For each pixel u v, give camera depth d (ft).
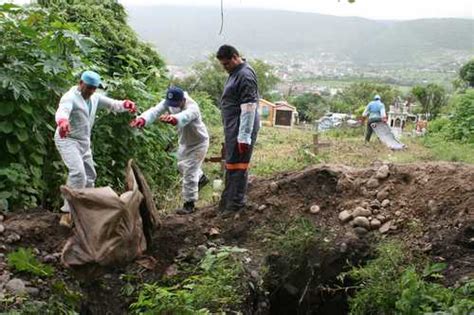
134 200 16.60
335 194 20.67
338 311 18.24
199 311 14.67
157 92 33.55
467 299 14.05
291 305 18.52
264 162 36.52
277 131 60.75
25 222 17.98
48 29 21.79
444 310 13.84
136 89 26.63
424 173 20.39
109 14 40.88
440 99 79.77
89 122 18.38
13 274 15.58
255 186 21.90
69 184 17.75
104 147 24.56
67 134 17.37
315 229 19.19
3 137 20.03
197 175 21.12
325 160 38.88
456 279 16.06
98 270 16.22
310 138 53.01
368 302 15.78
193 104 19.99
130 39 40.52
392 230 18.70
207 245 18.66
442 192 19.24
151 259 17.76
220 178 31.27
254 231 19.40
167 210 25.11
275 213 20.10
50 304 14.65
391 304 15.29
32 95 19.85
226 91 19.11
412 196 19.67
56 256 16.87
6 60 20.47
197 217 20.20
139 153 27.20
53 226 18.12
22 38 20.97
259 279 17.30
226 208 20.35
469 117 53.78
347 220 19.44
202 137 20.57
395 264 16.74
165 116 18.89
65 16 35.35
